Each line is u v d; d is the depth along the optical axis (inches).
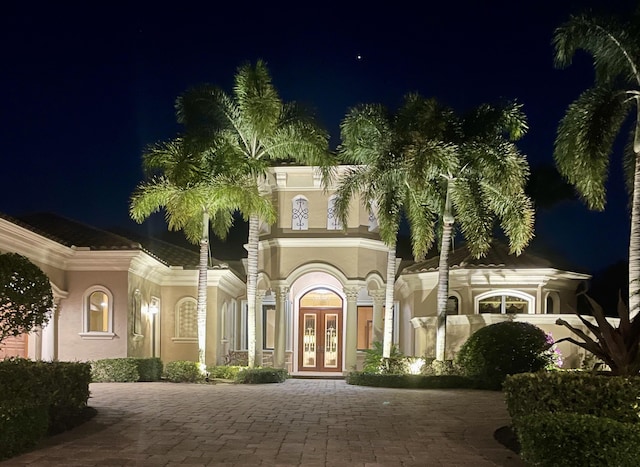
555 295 1010.1
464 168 786.8
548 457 255.6
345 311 1077.1
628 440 248.4
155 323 1000.2
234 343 1184.2
